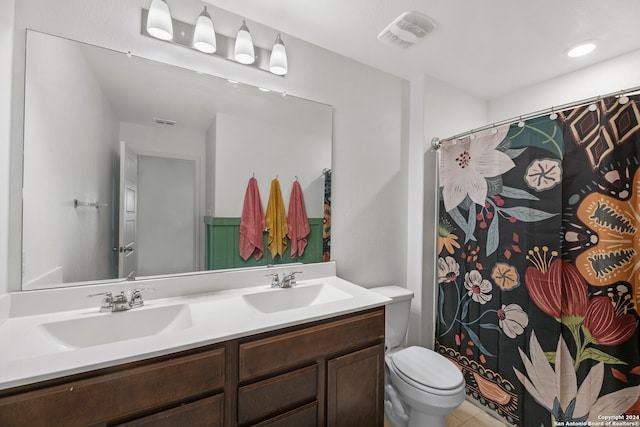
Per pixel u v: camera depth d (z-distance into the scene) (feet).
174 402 2.73
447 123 6.97
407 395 4.41
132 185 4.11
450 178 6.08
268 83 5.08
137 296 3.77
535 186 4.67
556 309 4.41
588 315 4.18
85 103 3.76
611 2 4.23
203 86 4.54
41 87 3.48
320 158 5.62
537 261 4.64
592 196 4.15
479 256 5.49
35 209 3.43
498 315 5.17
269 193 5.12
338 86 5.83
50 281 3.53
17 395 2.16
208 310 3.68
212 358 2.91
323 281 5.33
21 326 3.07
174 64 4.32
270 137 5.11
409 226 6.92
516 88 7.20
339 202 5.88
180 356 2.76
